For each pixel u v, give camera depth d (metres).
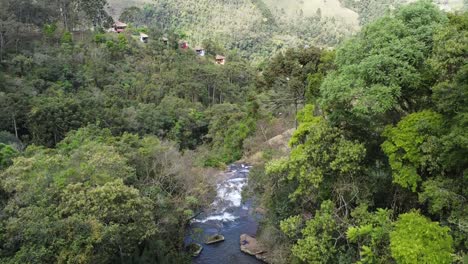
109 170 22.38
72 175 20.69
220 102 82.56
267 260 25.47
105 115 48.53
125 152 27.11
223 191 34.56
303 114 23.58
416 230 13.76
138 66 74.94
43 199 18.88
